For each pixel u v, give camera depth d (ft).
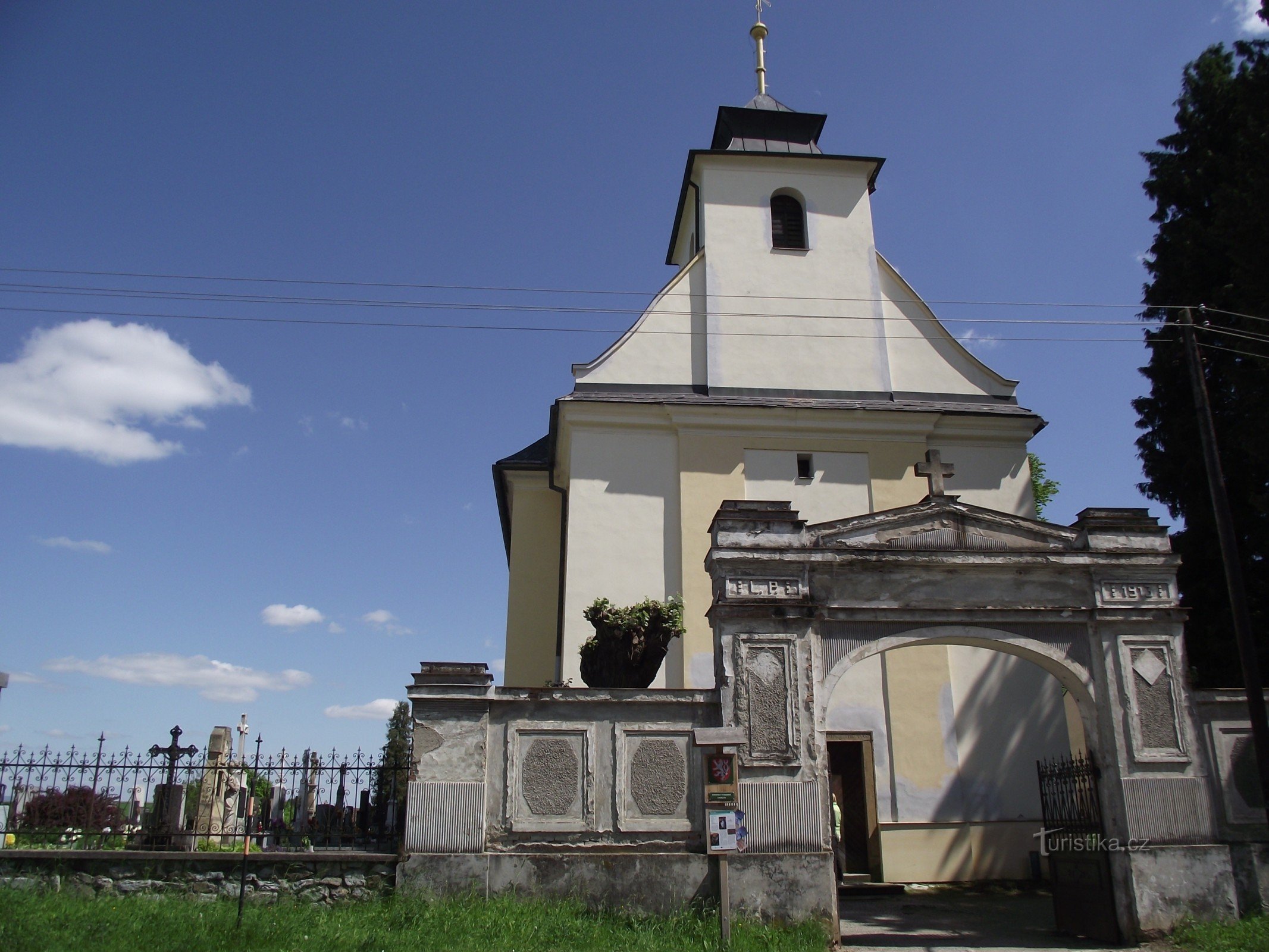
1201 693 39.99
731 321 66.74
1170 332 63.77
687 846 36.81
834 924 35.88
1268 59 57.52
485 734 37.27
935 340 68.08
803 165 71.46
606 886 36.06
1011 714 58.34
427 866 35.70
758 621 38.68
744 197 70.38
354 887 35.96
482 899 35.40
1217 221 56.59
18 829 37.01
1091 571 40.60
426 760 36.86
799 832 36.73
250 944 29.66
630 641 43.68
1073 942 38.27
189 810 45.39
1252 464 58.70
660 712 38.06
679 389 65.16
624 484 61.62
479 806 36.45
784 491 62.49
